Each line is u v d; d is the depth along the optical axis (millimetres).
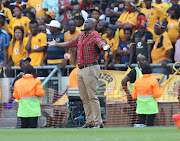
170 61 34250
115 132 16844
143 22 34406
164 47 33719
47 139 11414
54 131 18266
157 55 33969
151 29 35031
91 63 22781
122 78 33594
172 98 31750
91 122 24281
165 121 31719
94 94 23203
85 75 22781
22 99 28188
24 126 28719
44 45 36500
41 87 28312
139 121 29266
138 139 10844
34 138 12148
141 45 34344
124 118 31656
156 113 29375
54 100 32594
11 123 33719
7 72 36781
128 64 34188
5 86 34844
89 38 22766
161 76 33031
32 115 28094
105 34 36156
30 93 28078
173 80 32031
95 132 17000
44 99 32625
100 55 34562
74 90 29625
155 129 20625
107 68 35188
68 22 36875
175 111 31609
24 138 12211
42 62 36312
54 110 31484
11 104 33969
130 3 36781
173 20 35344
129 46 35312
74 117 29516
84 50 22828
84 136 13141
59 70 34406
